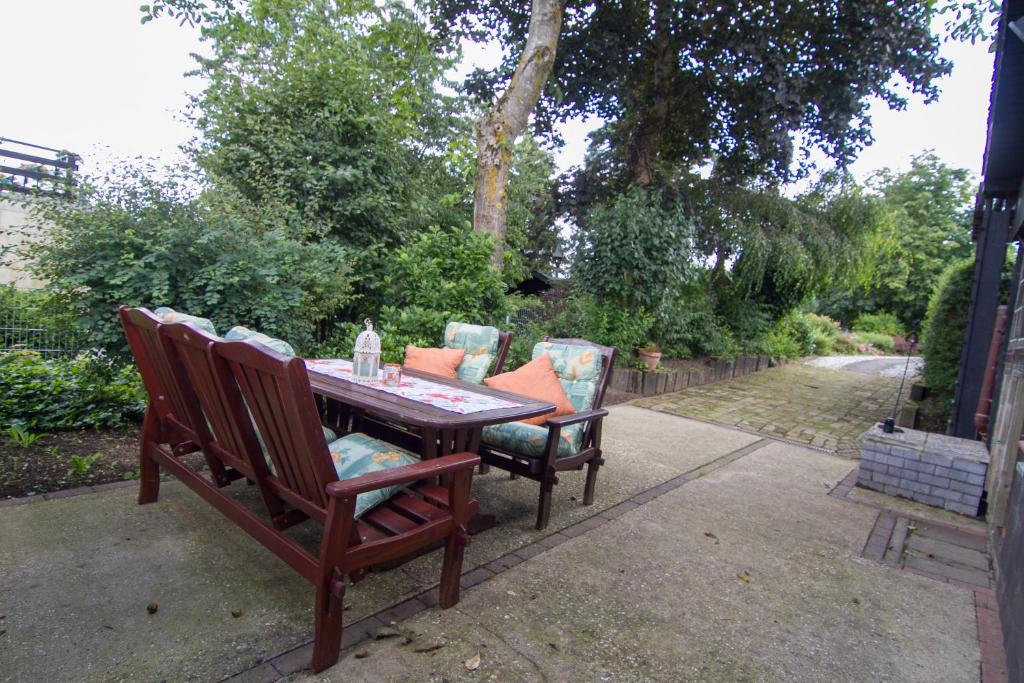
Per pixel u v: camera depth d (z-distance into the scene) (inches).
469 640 72.5
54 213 152.3
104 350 154.5
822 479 167.3
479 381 144.5
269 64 287.6
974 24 269.1
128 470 122.6
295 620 73.4
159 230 155.2
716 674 69.6
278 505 78.5
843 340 819.4
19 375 149.8
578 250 352.2
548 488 111.4
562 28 348.2
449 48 370.6
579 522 118.0
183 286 155.2
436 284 226.1
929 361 298.4
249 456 75.1
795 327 633.0
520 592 86.3
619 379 317.4
